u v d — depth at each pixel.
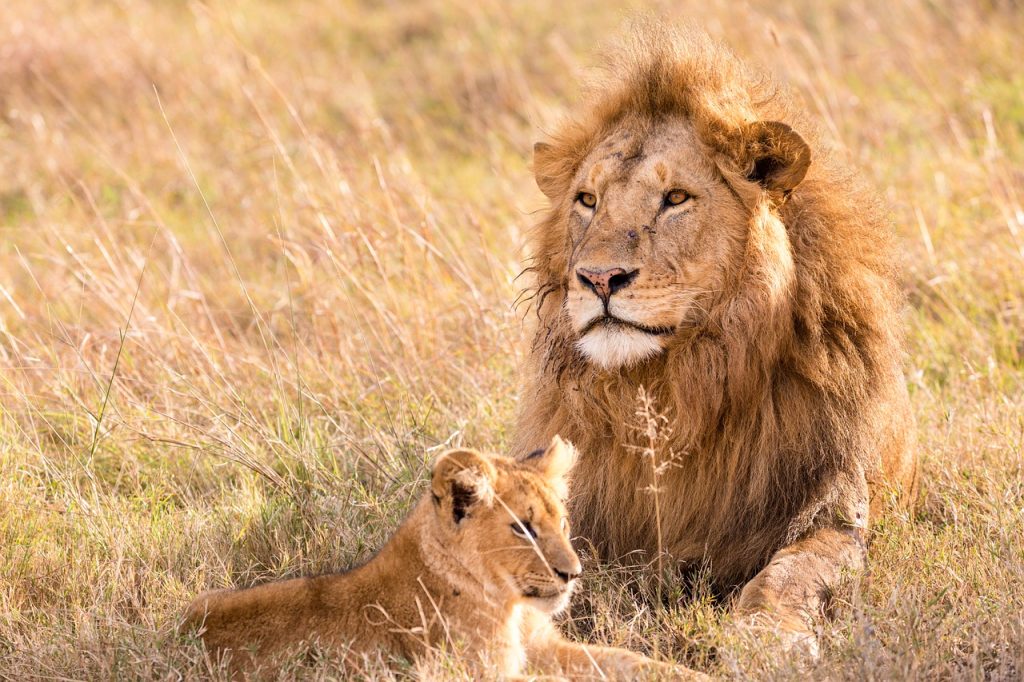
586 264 8.41
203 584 8.75
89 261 15.65
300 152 21.66
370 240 14.13
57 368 12.59
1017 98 21.58
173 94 26.25
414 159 23.12
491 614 7.61
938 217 15.77
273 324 15.28
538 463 7.90
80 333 13.44
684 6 25.14
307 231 15.25
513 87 26.03
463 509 7.42
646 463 8.74
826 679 6.92
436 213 16.12
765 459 8.66
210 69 27.59
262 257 18.69
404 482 10.35
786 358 8.68
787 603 7.82
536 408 9.41
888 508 9.20
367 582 7.60
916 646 7.20
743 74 9.50
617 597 8.47
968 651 7.48
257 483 10.80
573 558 7.46
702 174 8.69
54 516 9.92
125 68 27.16
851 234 9.02
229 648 7.39
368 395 12.38
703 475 8.77
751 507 8.74
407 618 7.51
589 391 8.80
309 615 7.50
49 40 28.17
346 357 12.73
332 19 32.56
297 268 14.97
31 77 26.77
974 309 14.13
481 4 31.17
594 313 8.42
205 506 10.51
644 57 9.27
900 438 9.55
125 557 9.14
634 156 8.83
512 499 7.51
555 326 9.08
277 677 7.21
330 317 13.92
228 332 15.29
